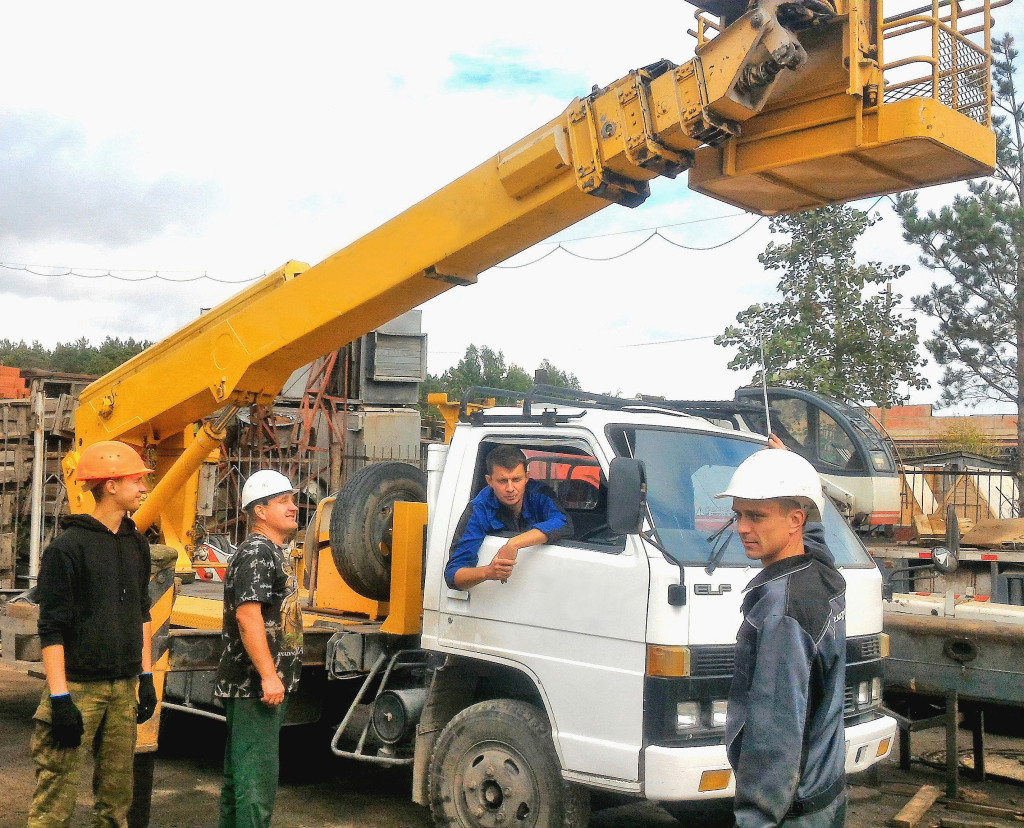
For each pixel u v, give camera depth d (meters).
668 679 4.41
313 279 6.21
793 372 17.73
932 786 6.62
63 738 4.04
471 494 5.44
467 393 5.69
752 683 2.69
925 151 4.64
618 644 4.57
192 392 6.77
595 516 5.58
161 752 7.20
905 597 7.13
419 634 5.96
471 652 5.18
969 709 7.08
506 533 5.26
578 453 5.53
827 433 14.09
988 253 20.31
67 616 4.18
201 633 6.22
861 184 5.20
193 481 7.71
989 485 15.87
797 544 2.85
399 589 5.88
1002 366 21.39
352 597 6.67
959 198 20.83
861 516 13.69
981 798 6.54
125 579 4.42
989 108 4.98
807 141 4.81
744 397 14.91
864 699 5.20
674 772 4.30
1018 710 7.50
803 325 18.05
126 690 4.41
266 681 4.36
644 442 5.13
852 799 6.45
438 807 5.14
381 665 6.02
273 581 4.50
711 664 4.51
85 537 4.32
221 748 7.38
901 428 40.88
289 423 18.41
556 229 5.66
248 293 6.74
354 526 6.17
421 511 5.95
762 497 2.80
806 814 2.66
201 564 9.07
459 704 5.48
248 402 6.65
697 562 4.67
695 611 4.51
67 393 16.34
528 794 4.80
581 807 4.74
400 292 6.01
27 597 7.04
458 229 5.65
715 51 4.70
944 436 35.66
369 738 5.84
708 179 5.18
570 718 4.70
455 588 5.17
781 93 4.92
